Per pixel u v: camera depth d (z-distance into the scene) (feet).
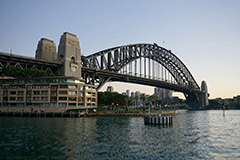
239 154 119.44
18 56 338.75
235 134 187.62
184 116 470.80
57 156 108.68
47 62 382.63
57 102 346.95
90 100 385.29
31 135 158.30
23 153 112.27
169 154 117.29
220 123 295.69
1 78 373.61
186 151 124.16
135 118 334.24
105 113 357.61
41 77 356.38
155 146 134.21
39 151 116.16
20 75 356.59
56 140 142.92
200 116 477.36
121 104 489.67
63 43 405.18
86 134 168.55
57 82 357.82
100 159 105.91
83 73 455.63
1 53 320.29
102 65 488.44
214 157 113.50
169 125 246.88
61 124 225.35
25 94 361.30
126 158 108.47
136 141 147.64
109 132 181.57
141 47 615.57
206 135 180.14
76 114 326.03
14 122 239.91
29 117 316.60
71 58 415.64
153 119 246.06
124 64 544.21
